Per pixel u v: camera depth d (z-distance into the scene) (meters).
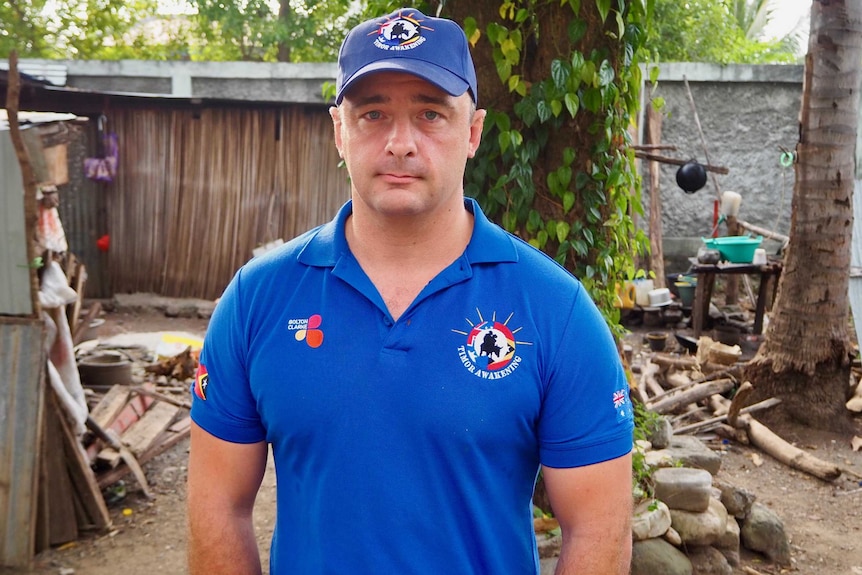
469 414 1.30
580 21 3.14
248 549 1.48
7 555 3.67
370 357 1.33
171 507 4.41
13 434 3.67
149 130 9.38
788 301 5.86
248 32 15.06
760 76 9.77
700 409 5.99
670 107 9.98
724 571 3.57
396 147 1.33
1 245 3.61
